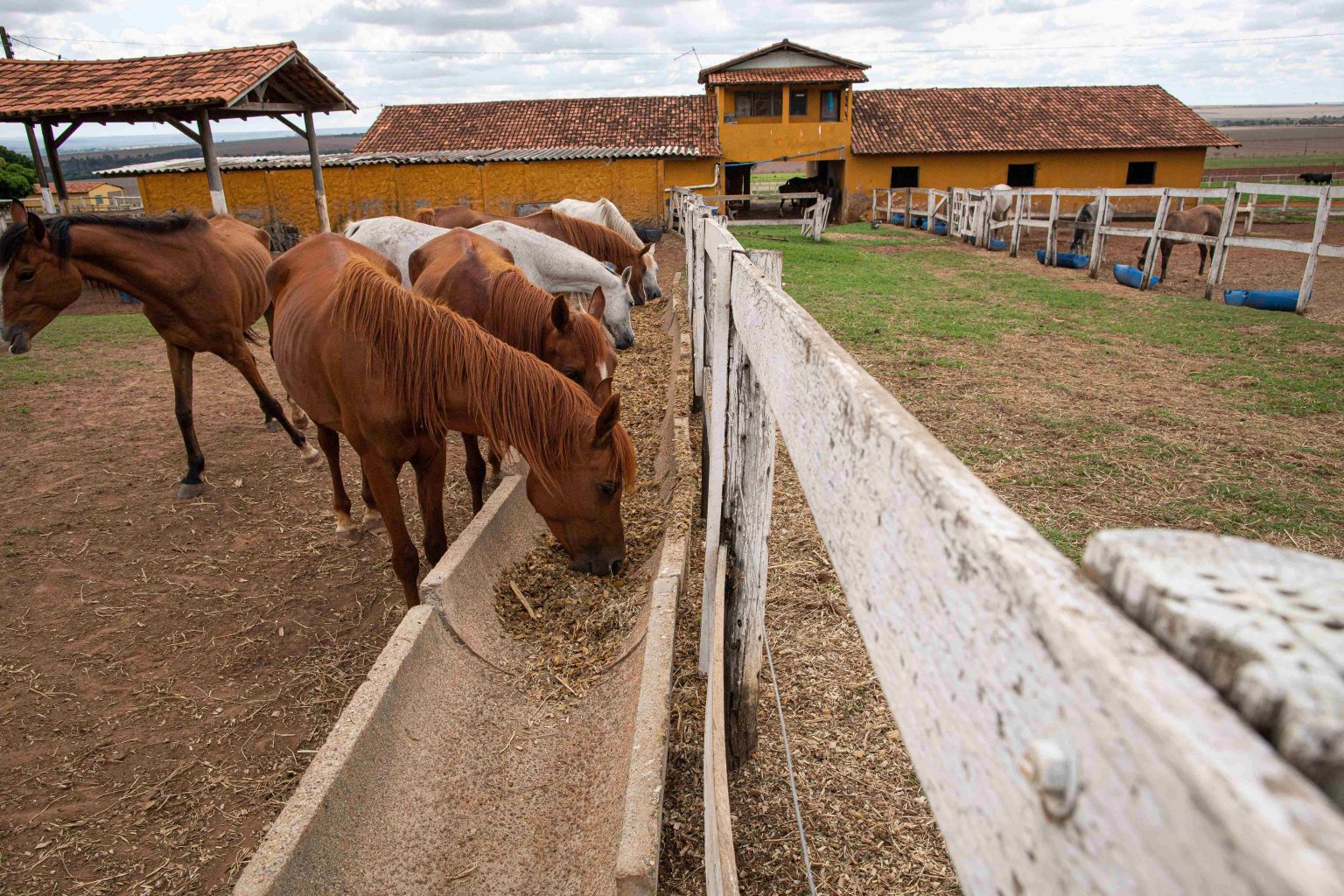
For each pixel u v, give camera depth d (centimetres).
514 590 325
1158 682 28
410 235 529
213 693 283
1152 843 27
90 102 1056
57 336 932
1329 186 764
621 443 270
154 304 434
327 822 185
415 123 2747
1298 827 19
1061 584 36
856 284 1027
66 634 320
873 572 63
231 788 239
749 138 2583
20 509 436
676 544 299
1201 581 34
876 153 2541
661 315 919
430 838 205
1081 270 1270
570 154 1827
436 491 309
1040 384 540
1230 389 523
